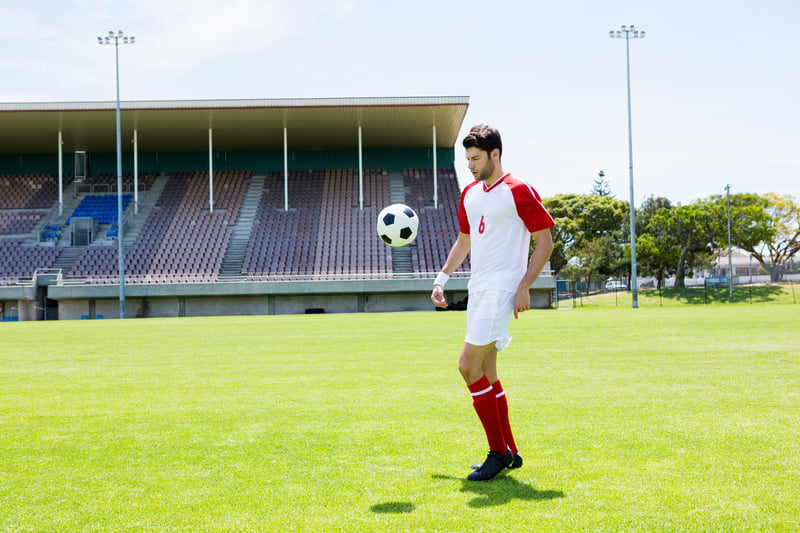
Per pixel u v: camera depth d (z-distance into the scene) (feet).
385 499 8.67
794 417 13.44
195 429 13.37
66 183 133.90
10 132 119.96
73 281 109.81
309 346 33.65
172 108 108.27
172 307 110.42
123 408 16.01
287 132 124.06
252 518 8.02
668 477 9.35
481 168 10.54
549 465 10.12
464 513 8.04
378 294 111.24
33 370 24.64
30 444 12.21
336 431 12.90
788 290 135.13
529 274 10.14
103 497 8.97
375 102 108.78
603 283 167.12
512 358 25.40
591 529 7.43
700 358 24.71
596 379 19.36
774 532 7.27
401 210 23.15
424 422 13.62
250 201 128.26
